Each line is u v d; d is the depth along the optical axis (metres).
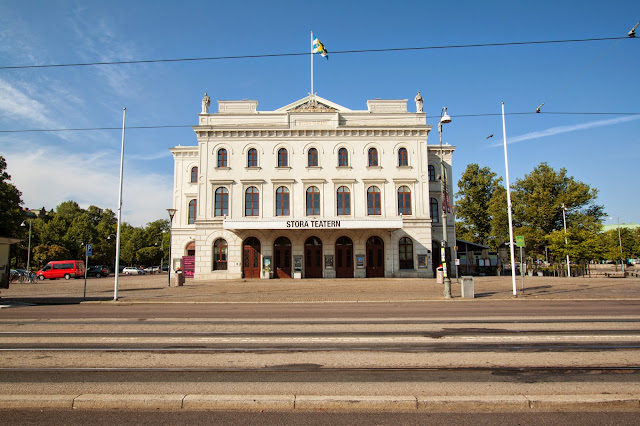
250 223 34.88
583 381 6.32
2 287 20.84
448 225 41.94
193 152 47.09
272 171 37.97
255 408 5.41
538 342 8.95
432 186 42.44
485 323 11.52
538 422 4.93
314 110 39.41
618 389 5.89
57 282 42.25
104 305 18.97
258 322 12.16
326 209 37.62
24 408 5.50
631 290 23.88
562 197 54.81
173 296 22.58
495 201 56.75
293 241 37.12
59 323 12.31
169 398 5.52
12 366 7.36
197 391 5.96
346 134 38.47
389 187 38.03
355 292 24.22
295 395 5.69
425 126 38.31
